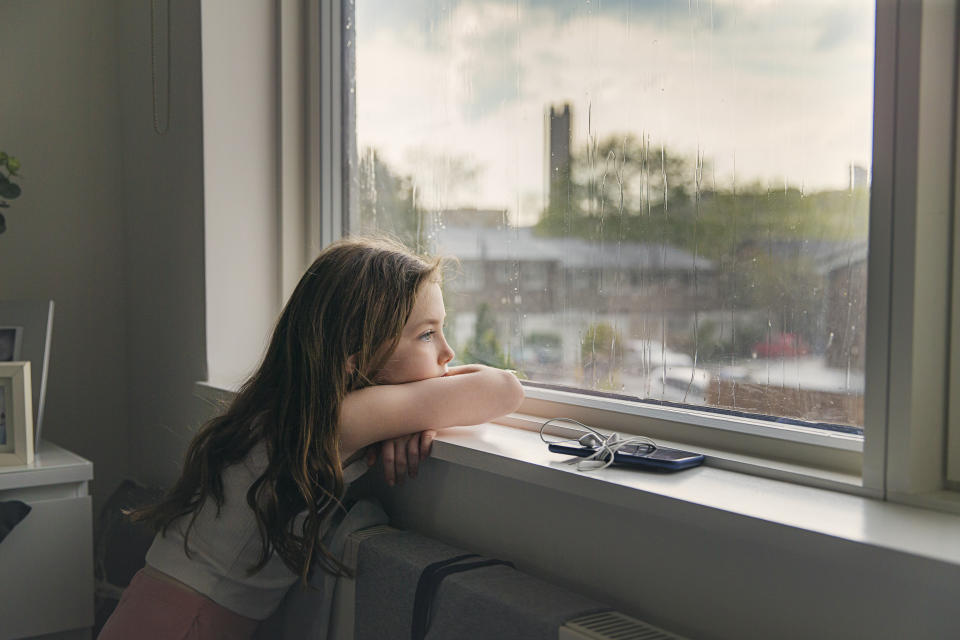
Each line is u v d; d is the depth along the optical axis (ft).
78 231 6.72
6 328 5.64
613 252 3.98
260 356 5.84
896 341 2.66
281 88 5.75
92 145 6.75
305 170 5.89
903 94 2.59
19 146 6.48
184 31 5.73
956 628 2.19
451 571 3.32
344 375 3.71
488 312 4.71
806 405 3.23
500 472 3.43
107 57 6.79
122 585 5.58
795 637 2.56
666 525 2.93
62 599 5.09
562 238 4.24
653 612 2.99
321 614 3.88
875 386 2.74
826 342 3.15
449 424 3.79
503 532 3.61
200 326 5.70
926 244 2.62
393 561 3.51
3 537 4.78
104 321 6.85
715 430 3.45
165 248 6.16
